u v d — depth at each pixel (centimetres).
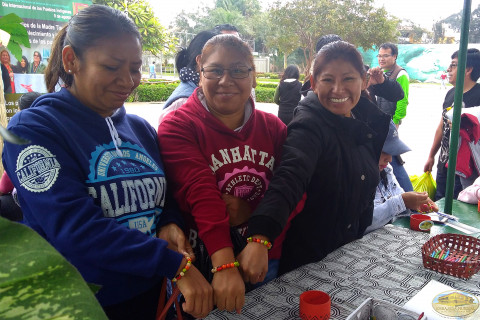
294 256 147
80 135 96
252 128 131
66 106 97
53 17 367
